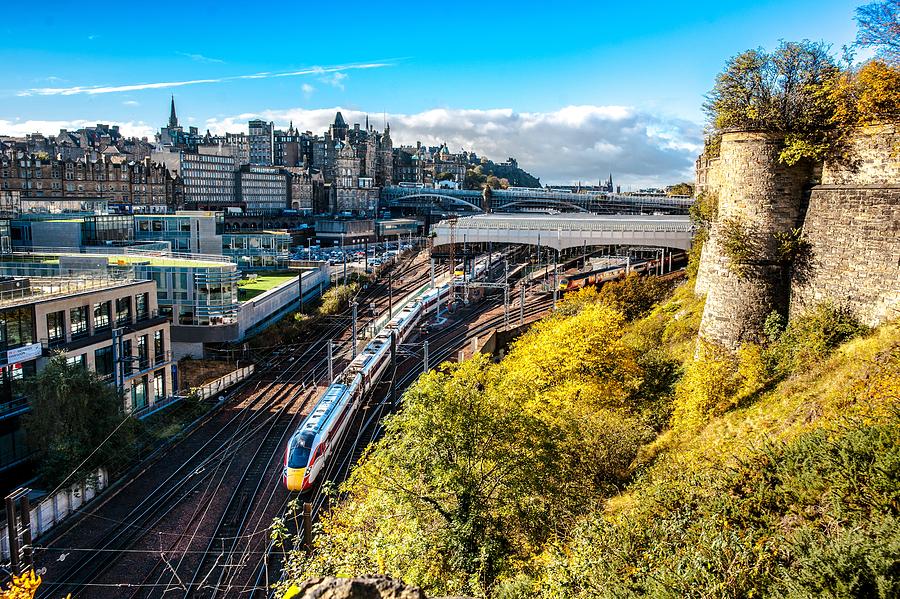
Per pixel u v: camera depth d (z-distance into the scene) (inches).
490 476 820.6
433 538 758.5
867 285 938.1
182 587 1096.2
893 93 923.4
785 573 441.1
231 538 1246.3
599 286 3159.5
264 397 2101.4
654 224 3479.3
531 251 4564.5
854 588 404.8
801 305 1056.2
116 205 5551.2
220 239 3814.0
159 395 1977.1
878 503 481.4
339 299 3521.2
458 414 824.9
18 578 878.4
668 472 771.4
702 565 480.7
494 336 2561.5
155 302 2001.7
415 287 4195.4
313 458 1428.4
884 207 917.2
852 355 834.8
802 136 1044.5
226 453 1646.2
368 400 2047.2
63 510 1290.6
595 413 1116.5
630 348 1427.2
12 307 1441.9
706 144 1651.1
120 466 1471.5
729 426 876.6
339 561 802.8
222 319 2458.2
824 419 680.4
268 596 1058.1
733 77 1105.4
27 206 3934.5
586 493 861.2
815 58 1066.7
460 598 301.6
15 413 1422.2
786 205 1079.6
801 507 540.1
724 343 1131.9
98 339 1673.2
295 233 6565.0
